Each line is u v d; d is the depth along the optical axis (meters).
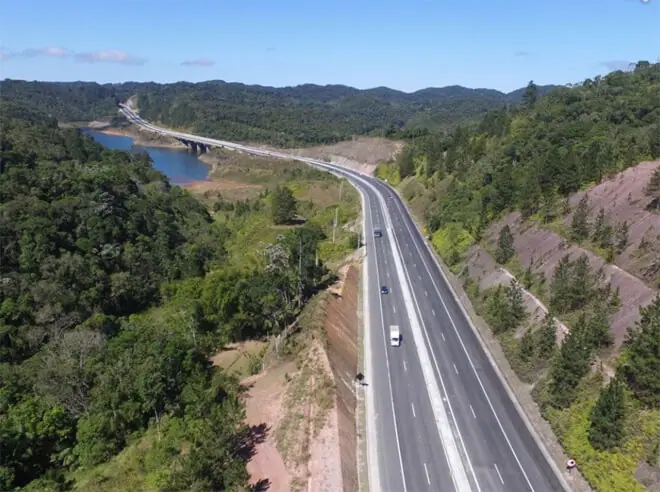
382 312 83.56
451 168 154.88
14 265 83.00
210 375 64.56
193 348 64.75
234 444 49.78
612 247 69.44
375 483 47.78
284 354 68.81
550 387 57.00
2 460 49.06
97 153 178.12
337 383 58.88
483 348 71.69
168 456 49.56
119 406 54.88
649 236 66.44
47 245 85.69
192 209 151.00
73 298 80.25
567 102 142.88
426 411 58.09
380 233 126.44
